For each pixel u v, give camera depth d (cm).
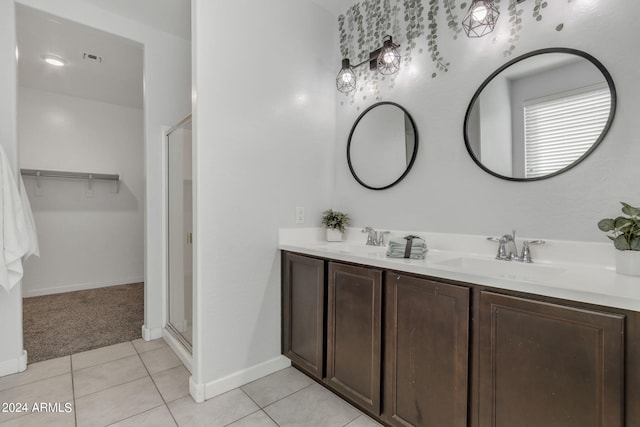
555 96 142
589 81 133
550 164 144
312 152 230
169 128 266
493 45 162
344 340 166
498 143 159
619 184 127
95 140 425
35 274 385
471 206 171
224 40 183
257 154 198
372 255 167
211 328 179
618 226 117
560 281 105
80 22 226
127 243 449
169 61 270
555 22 143
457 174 176
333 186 246
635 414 85
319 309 181
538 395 101
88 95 405
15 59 203
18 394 180
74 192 409
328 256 175
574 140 137
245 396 180
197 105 173
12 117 201
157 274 264
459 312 120
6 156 190
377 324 149
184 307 229
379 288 148
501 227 159
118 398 177
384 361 147
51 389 186
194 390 176
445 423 124
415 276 136
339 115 244
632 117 124
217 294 182
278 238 210
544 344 100
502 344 109
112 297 380
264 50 202
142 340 259
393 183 206
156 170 265
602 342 89
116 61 313
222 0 183
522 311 104
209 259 179
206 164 177
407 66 200
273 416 162
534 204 149
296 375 204
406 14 200
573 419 94
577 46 137
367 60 224
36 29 256
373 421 158
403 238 161
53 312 325
